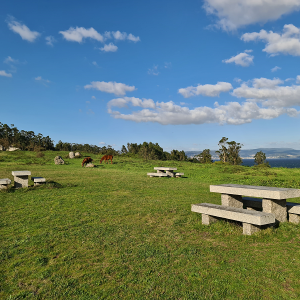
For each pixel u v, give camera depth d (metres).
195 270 4.04
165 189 12.83
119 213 7.72
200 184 15.52
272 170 24.73
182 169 27.53
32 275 3.93
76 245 5.17
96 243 5.25
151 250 4.87
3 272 4.05
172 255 4.65
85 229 6.16
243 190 6.37
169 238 5.55
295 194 6.00
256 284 3.59
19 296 3.37
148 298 3.29
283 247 4.90
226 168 28.23
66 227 6.31
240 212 5.62
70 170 22.86
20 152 45.09
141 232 5.97
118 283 3.70
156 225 6.55
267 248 4.88
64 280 3.79
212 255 4.61
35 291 3.53
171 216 7.42
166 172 20.22
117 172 22.41
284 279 3.71
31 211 7.88
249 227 5.55
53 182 13.57
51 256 4.65
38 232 5.95
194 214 7.64
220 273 3.94
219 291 3.43
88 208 8.32
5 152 43.62
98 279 3.81
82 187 12.66
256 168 28.83
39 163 31.25
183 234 5.88
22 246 5.10
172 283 3.67
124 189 12.38
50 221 6.85
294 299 3.22
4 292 3.49
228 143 71.56
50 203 8.97
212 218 6.54
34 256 4.63
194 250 4.82
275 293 3.37
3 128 78.44
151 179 17.42
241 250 4.82
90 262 4.40
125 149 84.62
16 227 6.32
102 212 7.81
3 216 7.30
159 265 4.25
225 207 6.29
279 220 6.20
